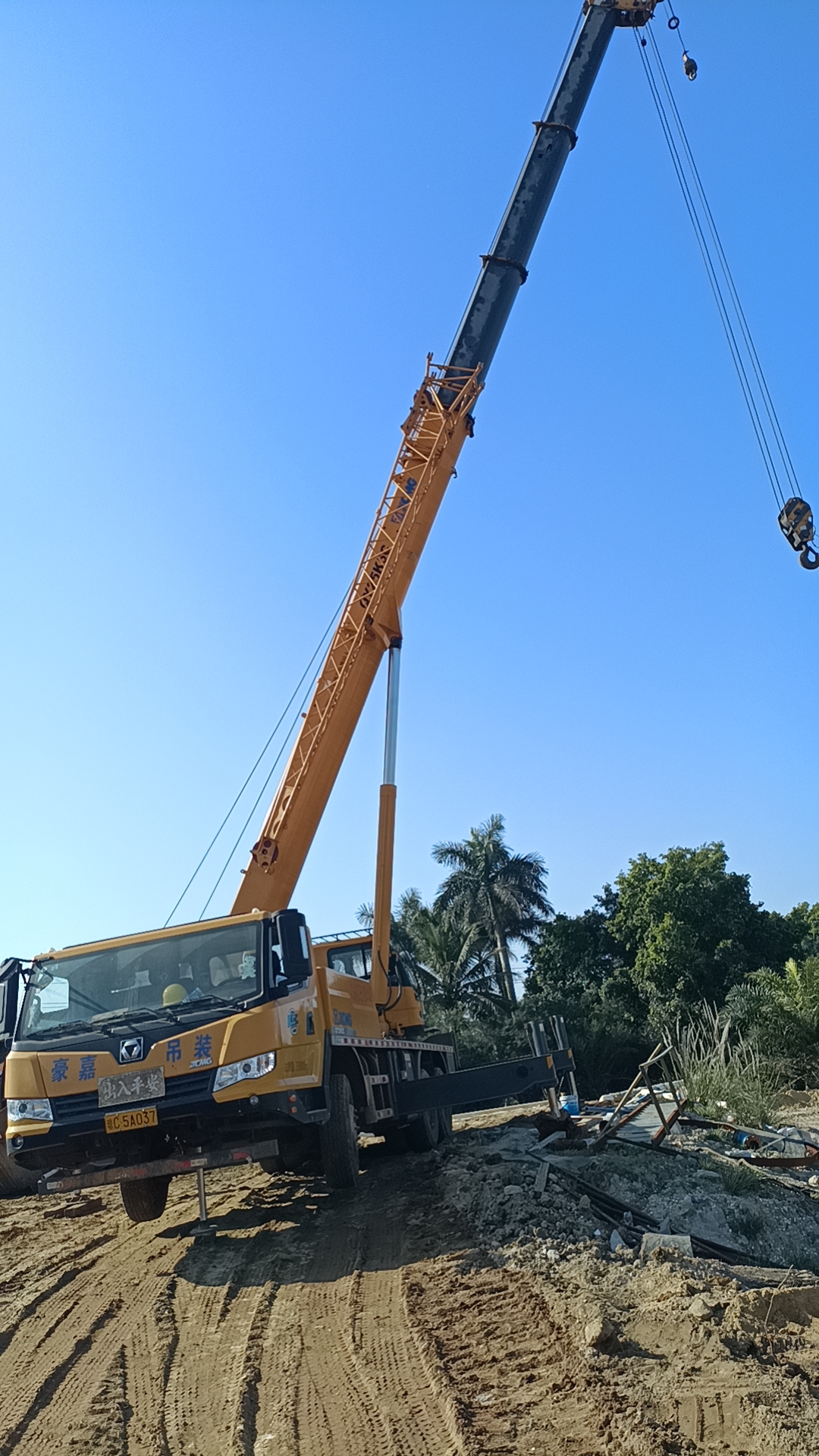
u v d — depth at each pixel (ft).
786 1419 14.26
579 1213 27.81
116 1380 19.25
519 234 54.54
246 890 43.86
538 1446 14.78
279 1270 26.25
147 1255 29.32
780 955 155.02
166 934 31.65
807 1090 72.23
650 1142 37.86
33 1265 29.12
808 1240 31.32
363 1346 19.88
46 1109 29.09
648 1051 139.13
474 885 152.66
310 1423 16.66
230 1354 20.36
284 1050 29.37
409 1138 44.16
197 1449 16.14
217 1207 35.60
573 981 157.38
